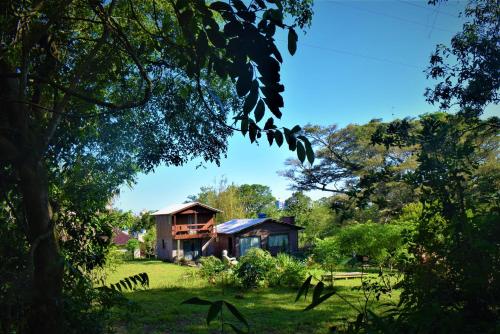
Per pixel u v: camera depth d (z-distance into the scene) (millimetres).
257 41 1521
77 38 4160
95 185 4934
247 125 1684
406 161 18297
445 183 2938
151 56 5312
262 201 53438
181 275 18859
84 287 3488
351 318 8492
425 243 3014
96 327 3697
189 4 1966
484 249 2555
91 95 4379
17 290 2717
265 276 14625
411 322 2508
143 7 5078
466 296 2611
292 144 1638
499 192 3090
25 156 3135
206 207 31188
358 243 12164
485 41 5492
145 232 37938
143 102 2598
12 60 3508
